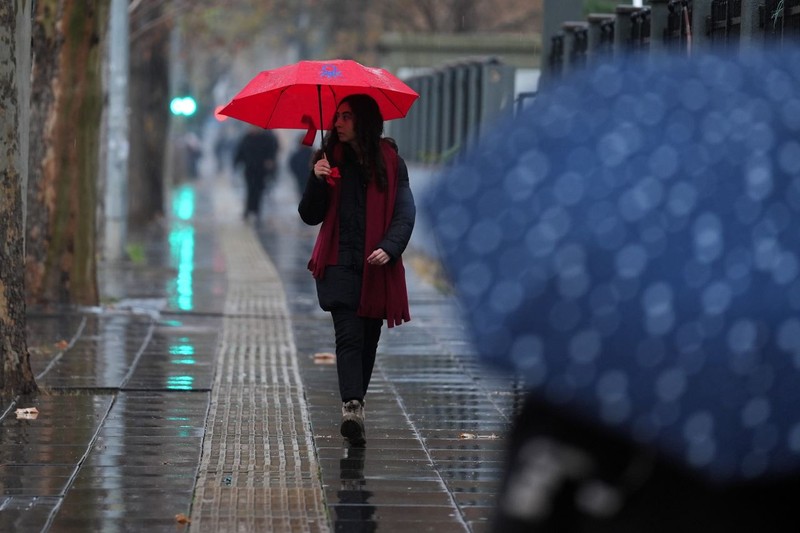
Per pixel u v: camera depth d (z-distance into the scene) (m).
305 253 67.00
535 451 6.20
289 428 22.17
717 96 6.16
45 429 21.69
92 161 40.31
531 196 5.89
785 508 6.16
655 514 6.13
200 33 104.38
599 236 5.76
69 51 39.34
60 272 39.94
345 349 20.31
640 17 30.42
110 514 16.23
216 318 39.06
